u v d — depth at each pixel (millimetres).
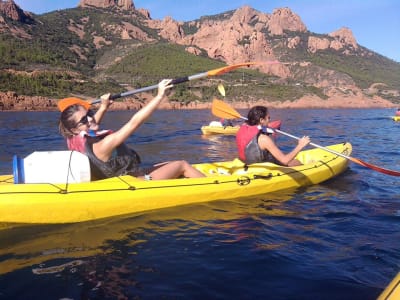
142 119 3887
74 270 2891
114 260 3074
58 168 3857
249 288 2682
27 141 12539
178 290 2641
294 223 4047
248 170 5273
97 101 4844
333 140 13406
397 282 2020
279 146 11633
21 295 2543
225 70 4492
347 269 2961
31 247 3289
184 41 125062
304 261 3104
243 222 4039
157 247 3346
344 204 4789
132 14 169875
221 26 127125
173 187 4484
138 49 116375
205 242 3473
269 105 76125
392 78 130625
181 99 71375
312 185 5809
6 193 3643
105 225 3844
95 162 3990
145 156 9352
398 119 26641
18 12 115250
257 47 117312
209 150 10562
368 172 6852
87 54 114625
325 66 127125
